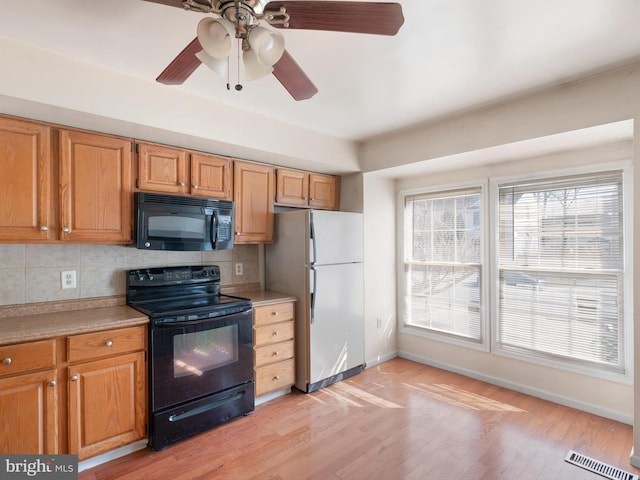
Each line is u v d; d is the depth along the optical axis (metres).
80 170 2.19
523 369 3.05
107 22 1.61
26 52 1.78
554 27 1.67
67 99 1.89
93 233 2.23
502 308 3.20
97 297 2.50
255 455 2.17
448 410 2.72
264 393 2.84
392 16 1.17
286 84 1.64
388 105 2.61
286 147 2.93
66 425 1.93
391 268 3.95
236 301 2.71
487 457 2.13
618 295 2.57
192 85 2.25
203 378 2.42
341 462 2.09
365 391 3.09
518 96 2.47
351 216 3.42
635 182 2.04
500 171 3.18
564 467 2.04
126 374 2.13
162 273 2.73
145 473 2.00
